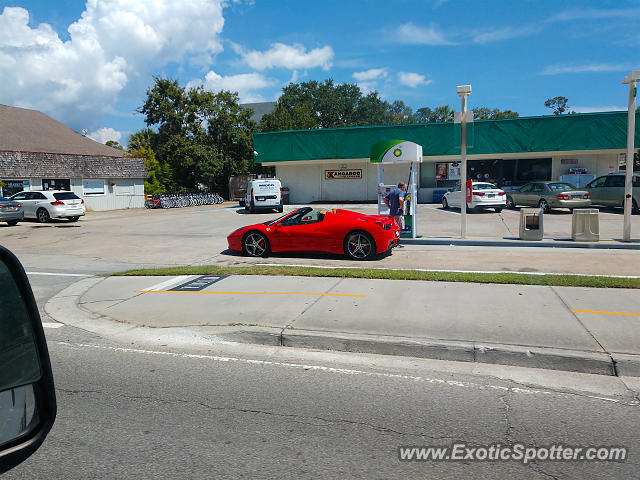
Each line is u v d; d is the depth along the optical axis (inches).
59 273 442.3
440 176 1168.8
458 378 199.9
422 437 152.3
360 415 167.3
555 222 722.2
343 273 373.1
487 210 919.7
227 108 1686.8
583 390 187.0
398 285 338.3
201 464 136.6
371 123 2773.1
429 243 547.8
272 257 498.0
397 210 549.6
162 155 1617.9
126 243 625.9
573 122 1019.9
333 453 142.6
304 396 183.3
